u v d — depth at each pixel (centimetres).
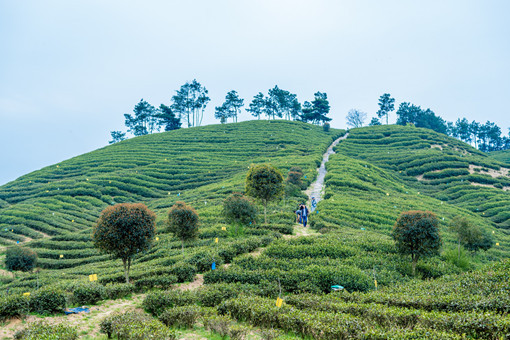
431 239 2322
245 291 1822
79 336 1309
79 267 3444
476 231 3089
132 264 3034
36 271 3603
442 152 9100
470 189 6819
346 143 10550
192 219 2784
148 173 7544
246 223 3378
